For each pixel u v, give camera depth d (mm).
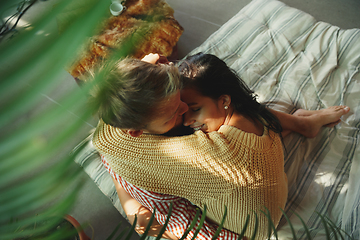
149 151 771
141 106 586
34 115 119
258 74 1548
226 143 783
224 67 896
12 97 109
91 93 171
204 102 840
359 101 1409
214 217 926
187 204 939
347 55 1536
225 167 770
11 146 119
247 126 874
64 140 131
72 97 133
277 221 930
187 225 903
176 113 720
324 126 1346
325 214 1118
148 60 924
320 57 1548
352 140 1296
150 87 576
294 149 1277
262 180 816
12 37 117
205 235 920
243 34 1717
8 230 205
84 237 895
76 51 116
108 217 1506
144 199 864
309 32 1654
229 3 2361
